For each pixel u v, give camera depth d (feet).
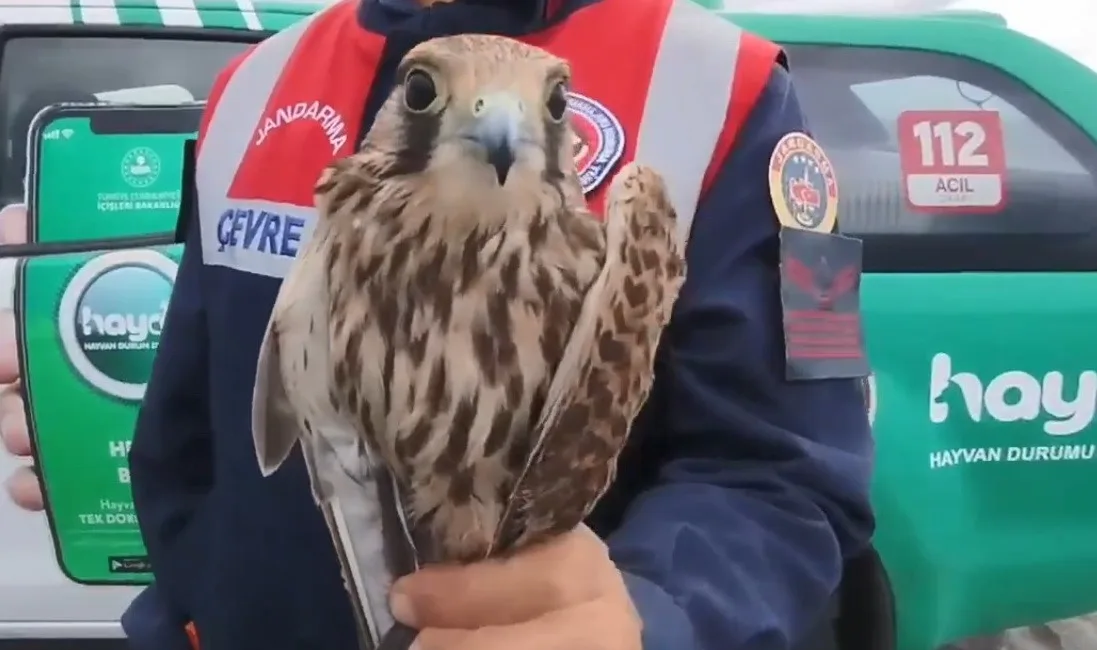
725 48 2.12
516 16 2.18
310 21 2.53
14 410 5.08
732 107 2.07
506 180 1.33
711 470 1.93
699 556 1.72
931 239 4.99
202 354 2.63
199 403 2.70
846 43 5.29
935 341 4.88
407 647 1.38
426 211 1.36
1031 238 5.02
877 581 4.56
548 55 1.44
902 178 5.03
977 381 4.89
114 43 5.58
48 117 5.17
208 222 2.44
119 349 5.03
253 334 2.26
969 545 4.89
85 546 5.18
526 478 1.39
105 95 5.52
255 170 2.36
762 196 2.03
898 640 4.87
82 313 5.03
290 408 1.48
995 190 5.04
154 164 5.16
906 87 5.20
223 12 5.64
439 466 1.40
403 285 1.37
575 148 1.73
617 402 1.39
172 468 2.76
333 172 1.45
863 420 2.09
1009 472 4.92
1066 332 4.93
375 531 1.45
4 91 5.49
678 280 1.47
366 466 1.44
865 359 2.07
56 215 5.15
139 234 5.12
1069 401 4.93
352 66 2.32
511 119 1.34
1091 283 4.99
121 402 5.05
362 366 1.40
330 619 2.12
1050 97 5.15
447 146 1.34
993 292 4.94
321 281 1.44
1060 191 5.06
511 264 1.36
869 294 4.89
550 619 1.37
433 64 1.38
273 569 2.16
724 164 2.05
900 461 4.82
